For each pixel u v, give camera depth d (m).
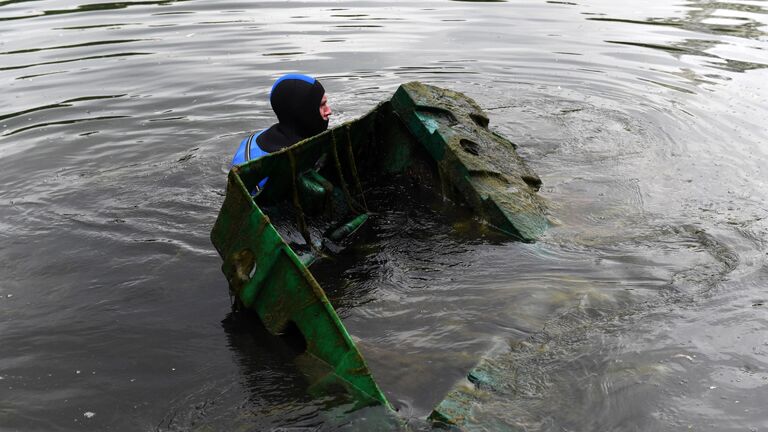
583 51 9.07
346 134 4.75
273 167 4.07
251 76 7.98
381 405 2.87
